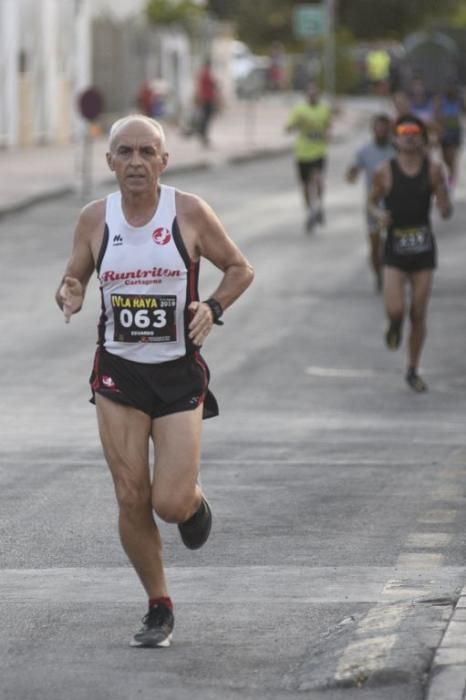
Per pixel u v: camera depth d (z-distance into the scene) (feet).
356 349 145.79
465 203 267.80
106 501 80.18
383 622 55.67
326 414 114.83
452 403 121.29
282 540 71.41
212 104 395.34
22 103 388.16
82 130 431.84
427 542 70.69
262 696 50.06
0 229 233.96
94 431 104.78
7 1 370.32
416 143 119.85
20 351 141.38
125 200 55.21
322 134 229.86
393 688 50.26
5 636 56.54
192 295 55.52
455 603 57.88
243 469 89.92
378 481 86.07
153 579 55.83
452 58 297.94
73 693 50.29
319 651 54.08
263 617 58.80
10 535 72.54
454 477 87.20
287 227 237.04
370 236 174.70
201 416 55.47
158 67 506.07
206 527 57.00
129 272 55.01
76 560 68.08
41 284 182.50
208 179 316.60
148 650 54.90
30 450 96.07
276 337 150.41
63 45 415.44
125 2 473.67
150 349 55.01
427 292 123.65
